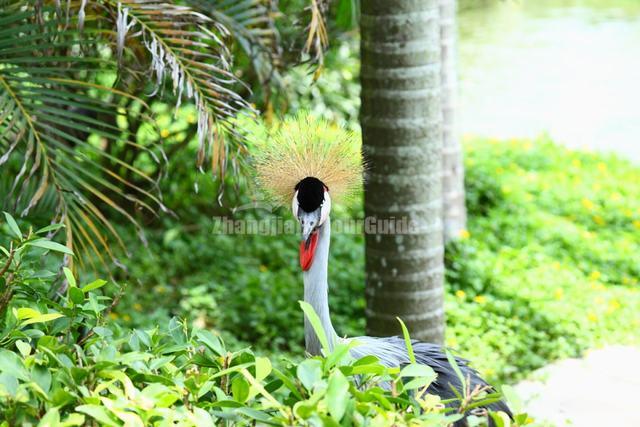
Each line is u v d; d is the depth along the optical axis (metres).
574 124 13.30
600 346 6.18
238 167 4.08
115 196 7.83
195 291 6.62
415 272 4.81
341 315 6.73
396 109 4.59
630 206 9.25
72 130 5.30
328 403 2.31
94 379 2.54
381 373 2.60
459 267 7.28
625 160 10.97
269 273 7.26
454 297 6.89
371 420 2.43
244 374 2.48
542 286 7.09
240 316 6.50
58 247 2.92
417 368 2.57
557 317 6.49
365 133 4.72
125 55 4.57
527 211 9.12
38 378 2.47
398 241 4.76
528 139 11.91
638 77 15.60
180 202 8.48
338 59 7.88
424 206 4.75
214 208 8.60
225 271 7.44
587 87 15.24
